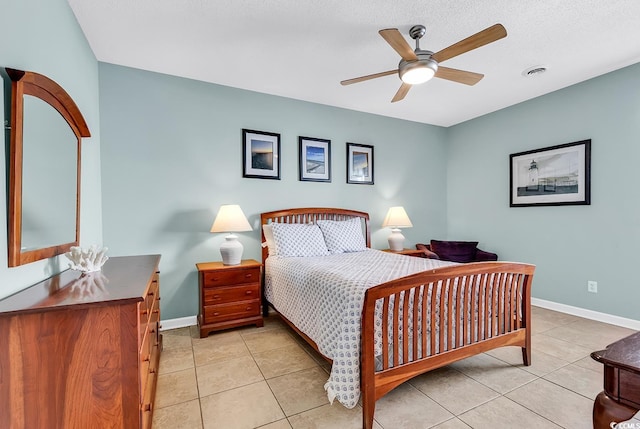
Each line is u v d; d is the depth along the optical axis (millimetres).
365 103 3838
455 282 1981
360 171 4125
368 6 2020
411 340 1794
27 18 1401
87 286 1275
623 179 2926
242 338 2746
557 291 3463
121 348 1095
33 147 1353
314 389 1939
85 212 2240
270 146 3506
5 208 1154
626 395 1024
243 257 3373
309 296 2193
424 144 4684
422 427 1584
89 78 2436
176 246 3047
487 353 2420
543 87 3365
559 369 2152
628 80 2881
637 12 2084
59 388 1041
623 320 2936
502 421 1620
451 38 2391
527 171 3742
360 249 3520
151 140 2939
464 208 4617
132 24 2193
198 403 1797
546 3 1992
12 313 976
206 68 2891
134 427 1105
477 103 3855
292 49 2561
